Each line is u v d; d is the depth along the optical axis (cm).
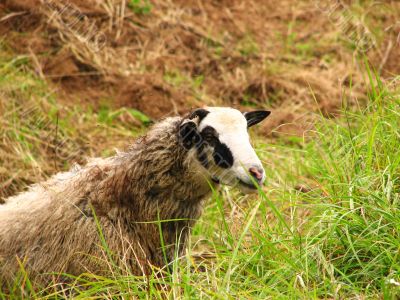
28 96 2308
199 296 1298
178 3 3012
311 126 2202
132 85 2497
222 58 2806
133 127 2375
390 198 1502
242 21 3047
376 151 1602
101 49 2622
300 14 3133
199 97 2567
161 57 2714
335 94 2591
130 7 2862
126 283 1365
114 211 1457
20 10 2603
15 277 1473
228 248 1546
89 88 2489
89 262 1425
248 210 1706
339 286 1273
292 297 1259
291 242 1454
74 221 1448
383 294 1266
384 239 1388
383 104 1842
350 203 1429
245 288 1326
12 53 2492
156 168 1446
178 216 1487
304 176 1939
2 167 2045
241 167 1391
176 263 1348
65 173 1600
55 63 2503
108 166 1503
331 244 1438
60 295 1398
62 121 2283
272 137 2373
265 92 2612
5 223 1505
